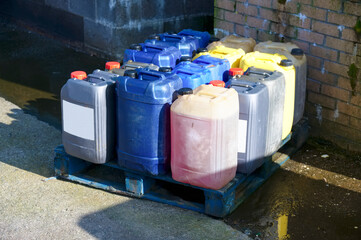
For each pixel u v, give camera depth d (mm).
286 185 5301
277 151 5840
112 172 5457
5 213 4789
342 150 5902
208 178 4496
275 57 5391
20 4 10539
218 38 6949
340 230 4633
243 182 5211
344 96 5738
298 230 4621
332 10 5586
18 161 5664
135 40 8875
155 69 5125
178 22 9258
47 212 4793
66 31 9680
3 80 8180
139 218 4688
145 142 4652
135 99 4547
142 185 4930
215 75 5223
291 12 5980
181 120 4391
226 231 4531
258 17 6359
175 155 4566
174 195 4996
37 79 8219
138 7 8695
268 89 4832
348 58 5590
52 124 6609
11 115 6809
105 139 4859
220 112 4281
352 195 5137
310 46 5910
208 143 4363
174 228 4551
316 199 5078
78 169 5371
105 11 8672
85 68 8625
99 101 4707
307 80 6027
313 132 6129
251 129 4660
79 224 4617
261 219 4758
